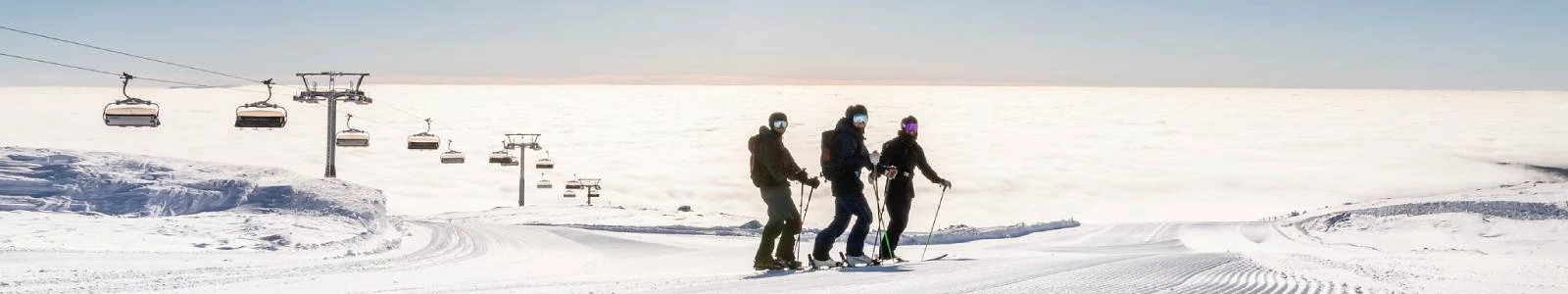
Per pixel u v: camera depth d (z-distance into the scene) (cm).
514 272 834
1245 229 4512
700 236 2297
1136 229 4206
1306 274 577
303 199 1781
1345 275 570
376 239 1531
